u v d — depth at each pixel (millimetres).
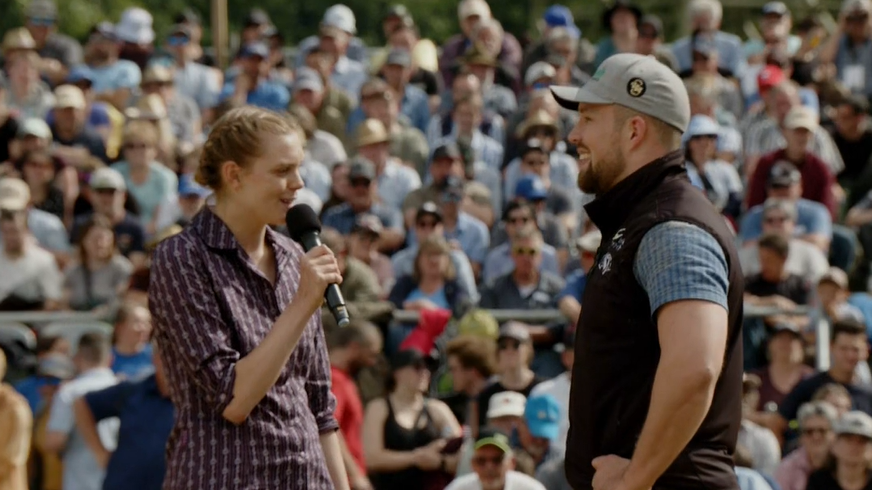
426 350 13367
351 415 11508
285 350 5734
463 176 17641
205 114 21422
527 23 34656
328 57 21625
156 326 5977
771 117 20156
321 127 19719
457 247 15758
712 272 5504
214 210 6062
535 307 14422
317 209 16312
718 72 22234
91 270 14828
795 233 16844
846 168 20156
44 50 22562
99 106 19234
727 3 29141
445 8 36125
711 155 18281
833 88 21625
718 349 5422
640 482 5504
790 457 12203
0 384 10672
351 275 13750
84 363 12500
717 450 5703
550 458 11695
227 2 35156
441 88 21938
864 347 13070
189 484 5801
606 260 5758
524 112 19047
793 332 13422
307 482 5934
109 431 12227
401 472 12086
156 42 34875
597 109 5891
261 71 20594
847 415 11930
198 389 5879
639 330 5668
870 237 18000
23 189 15242
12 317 13469
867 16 22219
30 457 12508
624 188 5816
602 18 22375
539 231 15758
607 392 5723
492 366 12688
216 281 5902
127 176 17438
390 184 17719
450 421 12406
